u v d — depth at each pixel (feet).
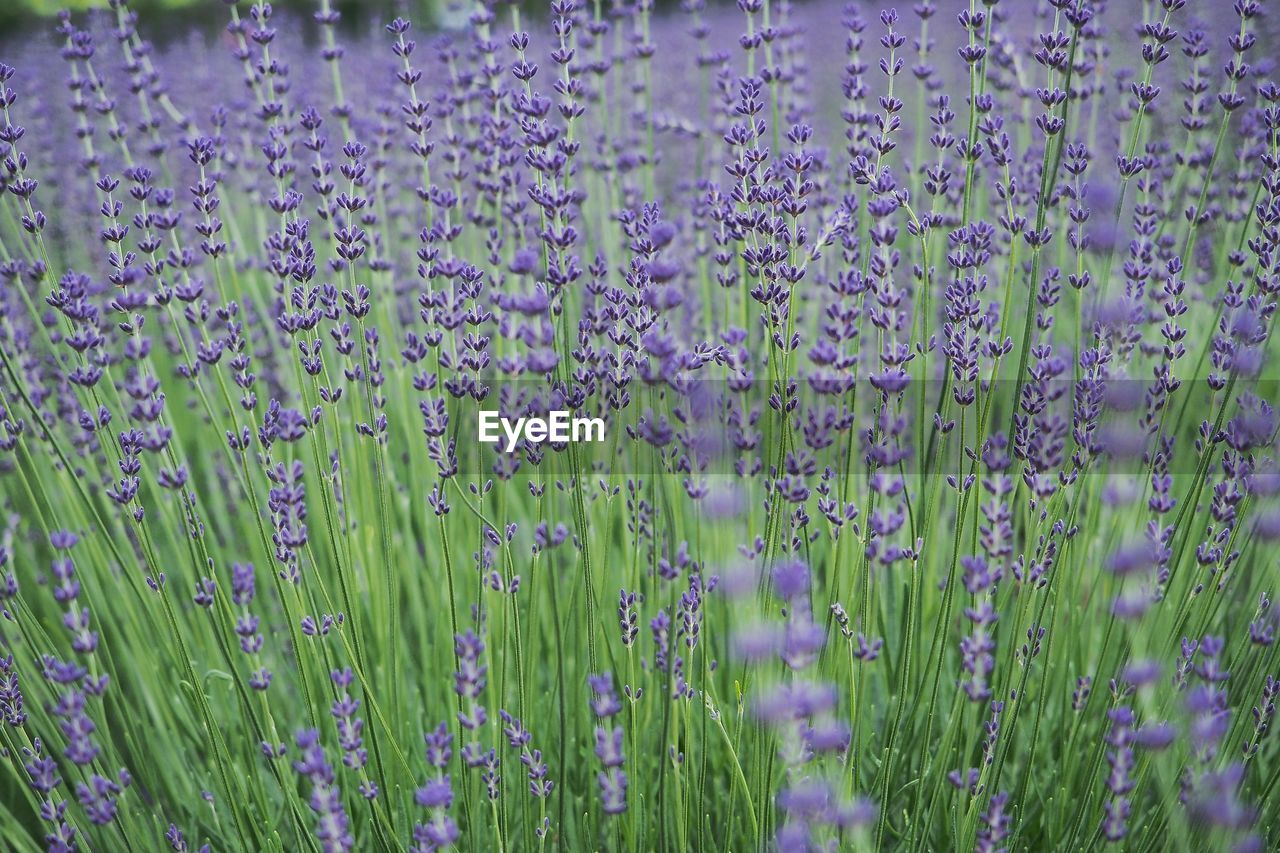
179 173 16.33
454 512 11.02
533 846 8.91
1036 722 8.18
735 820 9.02
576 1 9.18
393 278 12.50
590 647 8.29
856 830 6.23
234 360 8.73
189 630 10.73
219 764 8.32
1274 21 15.98
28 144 17.11
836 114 19.56
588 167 14.23
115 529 11.62
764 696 6.00
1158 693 8.32
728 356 8.02
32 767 7.48
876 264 7.80
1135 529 8.41
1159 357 11.03
